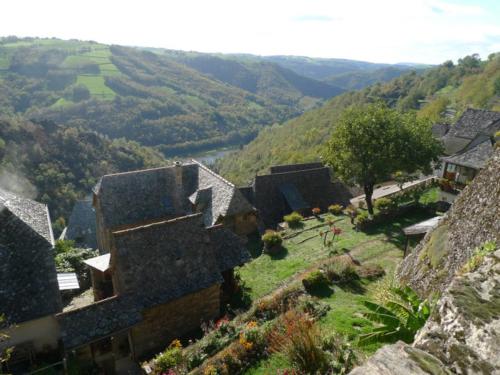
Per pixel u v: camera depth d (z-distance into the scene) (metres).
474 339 5.18
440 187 34.00
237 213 31.78
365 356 10.90
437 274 10.97
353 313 14.81
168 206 33.62
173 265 19.02
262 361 12.64
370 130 28.28
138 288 17.83
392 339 8.86
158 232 19.28
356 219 30.08
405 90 140.88
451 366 4.92
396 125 28.53
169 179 34.59
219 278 19.83
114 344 18.59
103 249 33.78
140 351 17.98
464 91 108.81
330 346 11.70
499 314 5.51
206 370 12.45
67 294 26.23
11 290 18.52
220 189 33.00
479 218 10.34
